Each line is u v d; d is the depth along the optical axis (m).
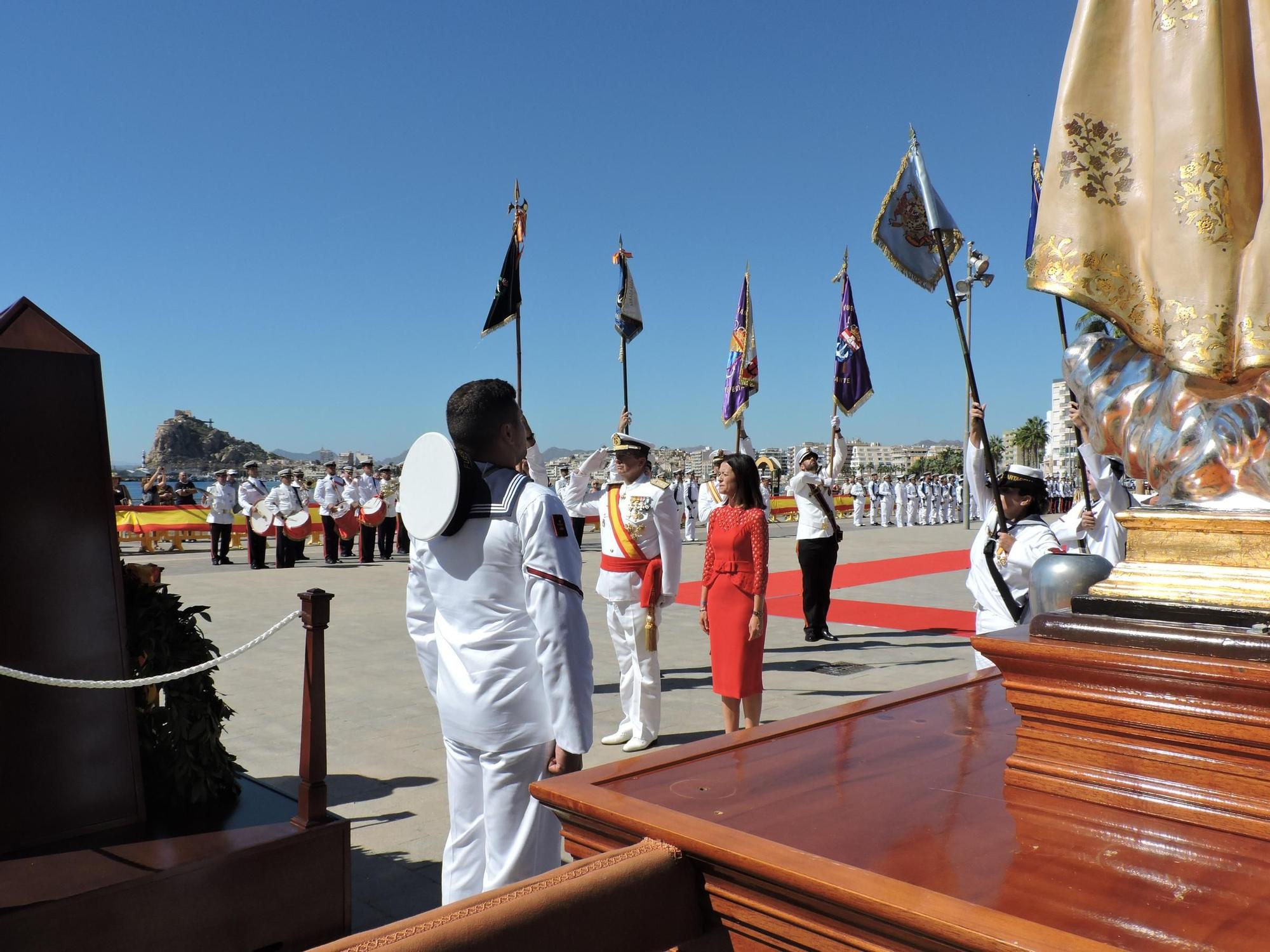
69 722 3.06
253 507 18.11
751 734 1.82
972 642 1.56
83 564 3.12
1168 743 1.35
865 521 36.97
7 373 2.96
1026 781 1.48
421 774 5.32
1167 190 1.50
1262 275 1.42
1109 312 1.60
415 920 1.01
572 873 1.14
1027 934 0.95
